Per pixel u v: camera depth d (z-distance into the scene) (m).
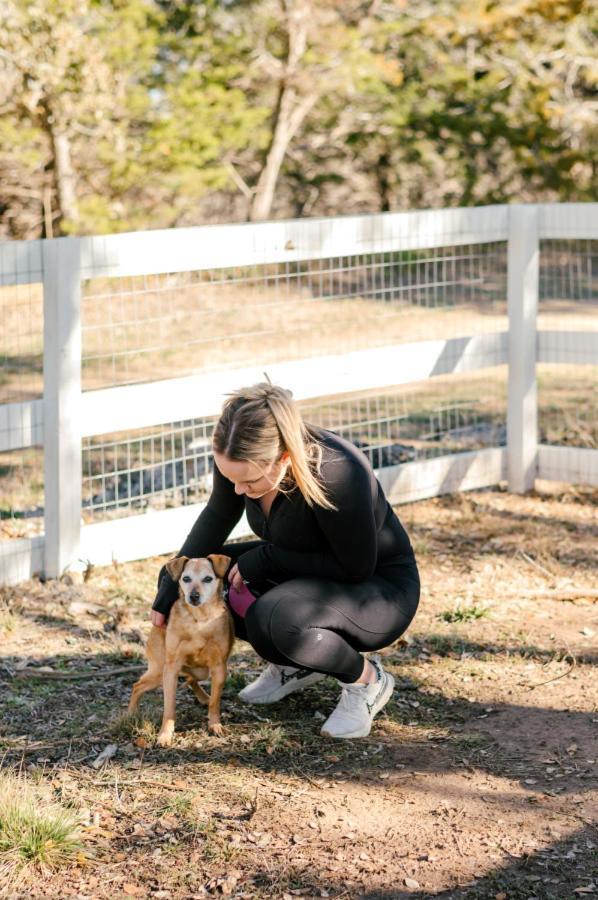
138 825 3.10
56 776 3.39
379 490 3.58
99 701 3.97
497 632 4.66
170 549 5.70
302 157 20.70
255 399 3.21
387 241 6.17
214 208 20.64
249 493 3.32
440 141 19.23
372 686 3.71
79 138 14.63
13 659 4.36
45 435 5.18
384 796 3.28
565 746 3.59
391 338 11.62
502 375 10.16
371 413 8.70
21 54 12.45
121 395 5.37
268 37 17.69
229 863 2.92
